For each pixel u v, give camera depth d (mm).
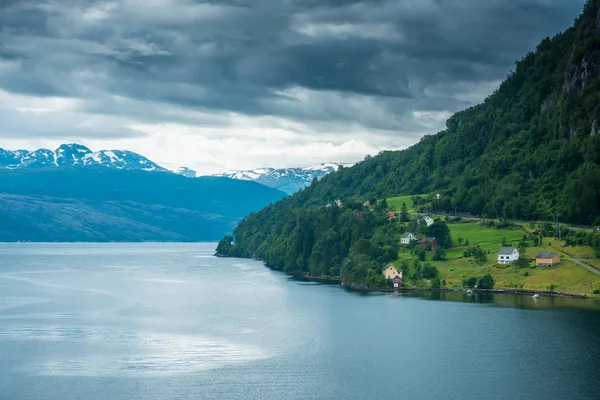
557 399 143875
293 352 183250
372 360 174250
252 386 153875
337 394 148625
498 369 164500
